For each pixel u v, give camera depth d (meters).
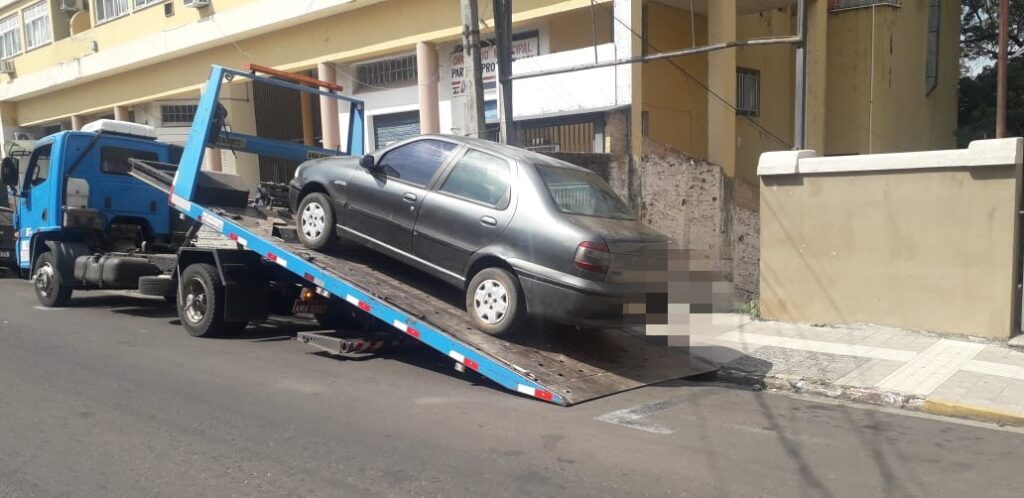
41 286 11.73
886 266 9.09
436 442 5.43
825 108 18.12
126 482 4.62
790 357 8.16
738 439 5.68
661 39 16.12
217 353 8.30
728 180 14.70
